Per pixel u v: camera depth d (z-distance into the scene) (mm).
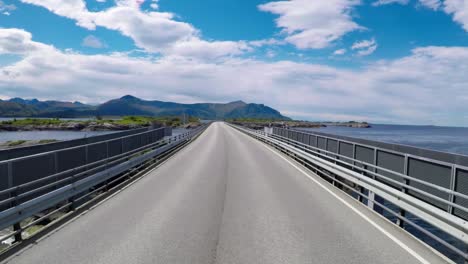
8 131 98812
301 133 19375
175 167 14969
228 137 40562
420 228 5992
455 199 5969
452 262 4906
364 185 8336
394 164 8188
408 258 5027
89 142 11250
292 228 6332
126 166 11531
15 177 6617
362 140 10750
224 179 11789
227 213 7332
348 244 5547
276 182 11281
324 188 10359
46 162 7730
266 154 21250
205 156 19641
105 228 6301
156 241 5582
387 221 6914
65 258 4926
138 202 8367
